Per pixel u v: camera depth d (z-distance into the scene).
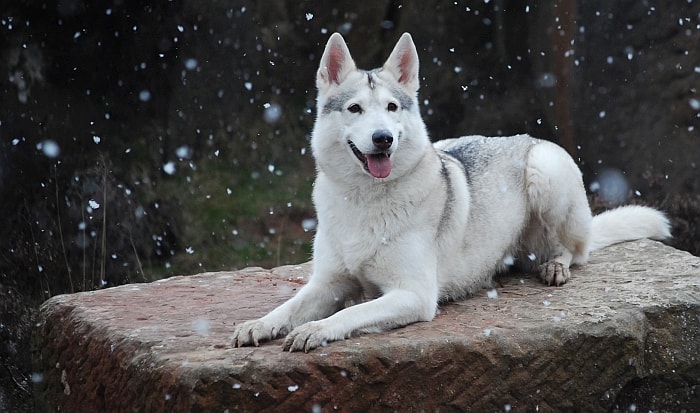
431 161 5.78
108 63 11.59
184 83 12.62
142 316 5.80
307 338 4.90
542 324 5.41
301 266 7.69
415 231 5.58
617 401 5.69
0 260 9.73
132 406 5.03
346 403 4.86
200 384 4.62
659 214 7.93
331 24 14.15
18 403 8.05
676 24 12.01
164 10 12.20
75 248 10.26
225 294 6.55
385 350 4.93
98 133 11.37
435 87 14.27
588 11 12.66
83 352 5.63
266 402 4.71
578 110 12.82
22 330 8.89
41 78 10.86
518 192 6.60
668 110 11.99
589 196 12.14
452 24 14.27
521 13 13.77
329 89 5.79
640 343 5.57
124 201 11.07
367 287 5.80
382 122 5.40
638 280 6.43
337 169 5.63
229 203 12.23
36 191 10.39
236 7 13.20
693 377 5.84
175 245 11.41
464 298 6.20
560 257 6.82
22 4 10.62
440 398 5.06
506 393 5.21
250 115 13.47
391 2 14.30
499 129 13.98
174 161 12.26
